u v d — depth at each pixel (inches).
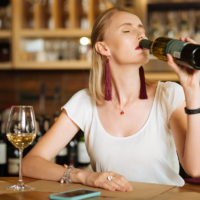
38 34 147.3
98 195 42.5
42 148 60.1
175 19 141.0
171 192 44.0
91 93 61.2
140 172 56.5
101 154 58.1
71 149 101.6
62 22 149.1
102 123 59.9
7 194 43.5
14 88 163.9
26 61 148.9
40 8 147.9
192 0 137.6
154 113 58.0
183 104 56.8
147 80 62.4
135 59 55.8
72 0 144.8
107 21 58.7
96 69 61.2
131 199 40.7
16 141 48.1
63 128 62.4
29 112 49.0
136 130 57.6
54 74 161.5
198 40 134.0
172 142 57.6
